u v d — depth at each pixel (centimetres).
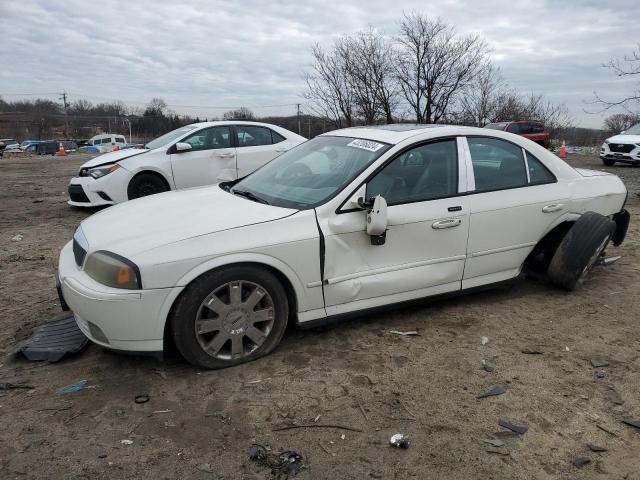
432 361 357
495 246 432
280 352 367
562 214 462
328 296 368
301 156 455
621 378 337
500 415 298
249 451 266
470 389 324
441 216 399
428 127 435
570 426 289
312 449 269
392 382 331
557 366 352
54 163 2366
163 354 328
